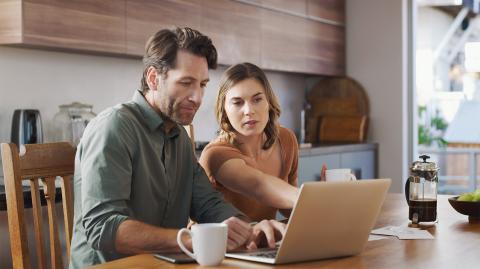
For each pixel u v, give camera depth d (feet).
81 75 12.44
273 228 5.84
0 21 10.24
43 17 10.33
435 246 5.97
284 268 5.08
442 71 19.40
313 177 15.87
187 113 6.40
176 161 6.77
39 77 11.59
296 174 8.48
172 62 6.30
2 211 10.09
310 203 5.01
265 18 15.65
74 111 11.47
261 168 7.93
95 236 5.68
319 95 19.56
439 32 19.39
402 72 18.53
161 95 6.41
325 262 5.31
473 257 5.52
